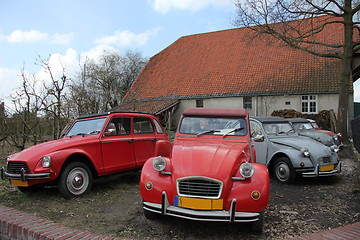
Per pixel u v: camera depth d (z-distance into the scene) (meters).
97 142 5.92
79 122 6.67
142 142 6.94
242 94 23.77
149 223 4.25
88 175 5.73
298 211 5.01
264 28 18.91
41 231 3.48
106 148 6.10
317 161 6.93
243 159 4.37
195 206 3.73
